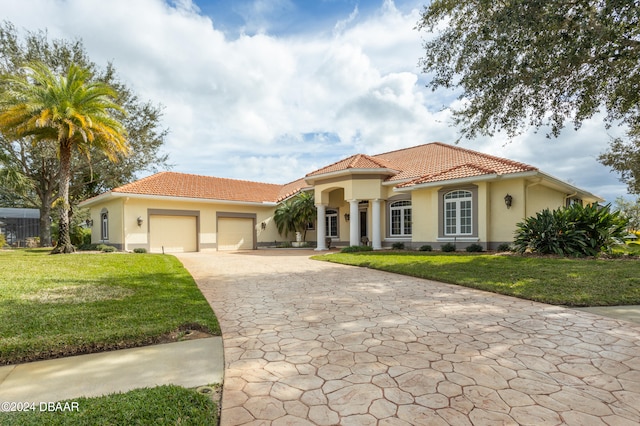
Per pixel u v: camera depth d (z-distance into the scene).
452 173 17.22
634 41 8.42
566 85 10.06
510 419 2.98
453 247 16.55
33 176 25.59
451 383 3.63
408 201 20.34
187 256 18.31
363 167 20.14
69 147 16.33
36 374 3.92
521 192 15.48
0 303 6.59
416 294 7.94
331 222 26.12
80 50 25.02
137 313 6.07
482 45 9.94
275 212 26.83
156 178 24.12
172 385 3.57
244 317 6.25
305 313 6.47
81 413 2.98
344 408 3.18
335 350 4.60
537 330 5.32
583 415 3.03
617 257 11.97
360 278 10.24
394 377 3.79
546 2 7.96
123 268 11.48
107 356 4.46
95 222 25.72
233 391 3.54
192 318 5.82
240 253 21.09
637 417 3.00
